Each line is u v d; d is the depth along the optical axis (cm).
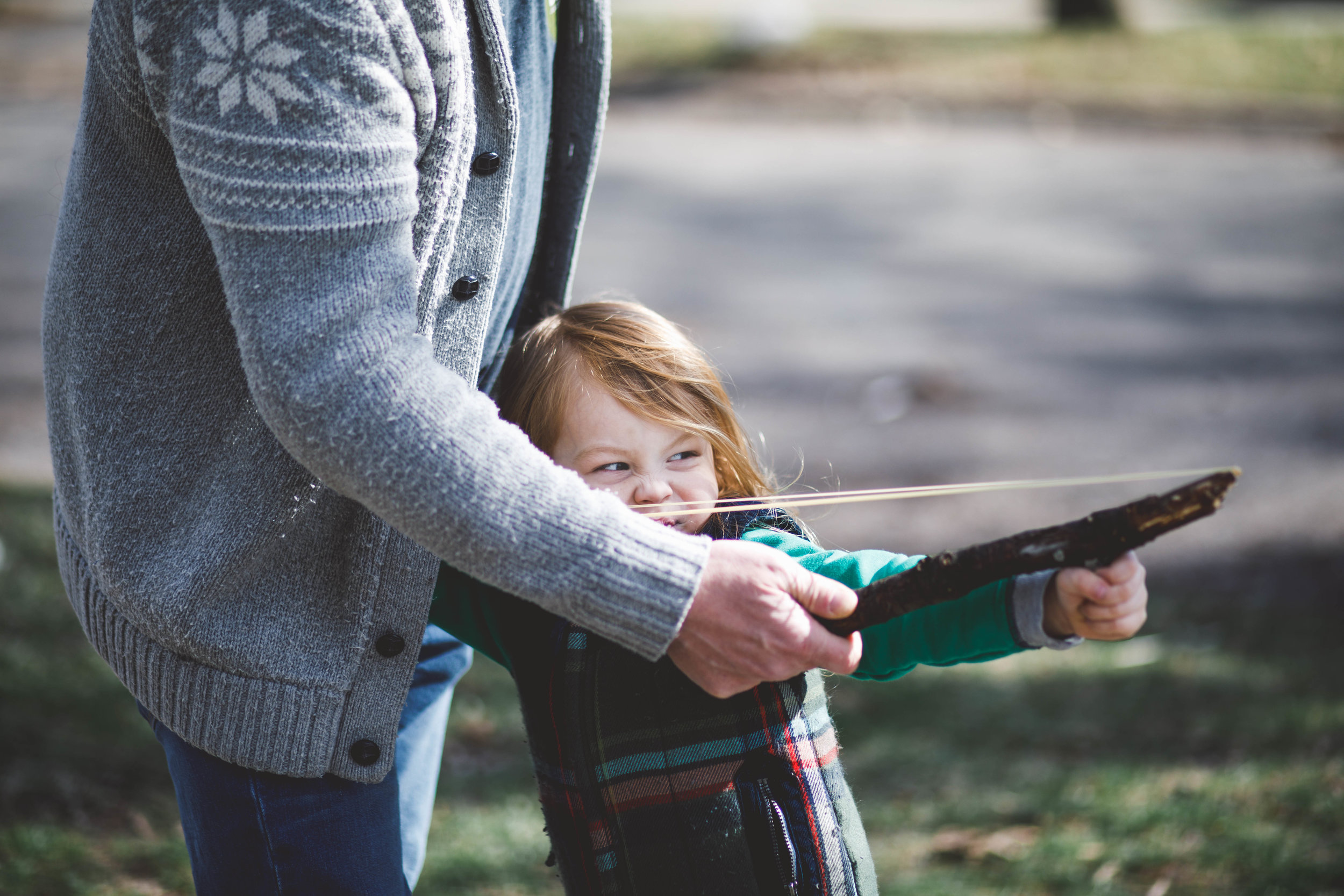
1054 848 285
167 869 258
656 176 1141
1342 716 354
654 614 117
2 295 763
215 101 113
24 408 597
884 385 671
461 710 367
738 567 119
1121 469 570
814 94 1421
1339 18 1808
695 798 138
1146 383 677
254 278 113
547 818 150
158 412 129
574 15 162
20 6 1844
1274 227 988
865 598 125
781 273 871
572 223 172
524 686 150
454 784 325
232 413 129
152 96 118
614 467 155
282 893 137
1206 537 510
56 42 1627
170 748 141
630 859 139
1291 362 705
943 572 122
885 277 866
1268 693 376
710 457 159
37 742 300
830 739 145
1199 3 2031
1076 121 1341
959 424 621
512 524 115
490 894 266
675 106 1405
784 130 1327
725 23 1739
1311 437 602
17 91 1383
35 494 478
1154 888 267
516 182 153
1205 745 344
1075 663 413
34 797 279
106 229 127
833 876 138
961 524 520
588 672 142
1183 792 313
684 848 138
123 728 318
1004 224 1000
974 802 318
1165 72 1429
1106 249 935
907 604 123
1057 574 123
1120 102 1355
